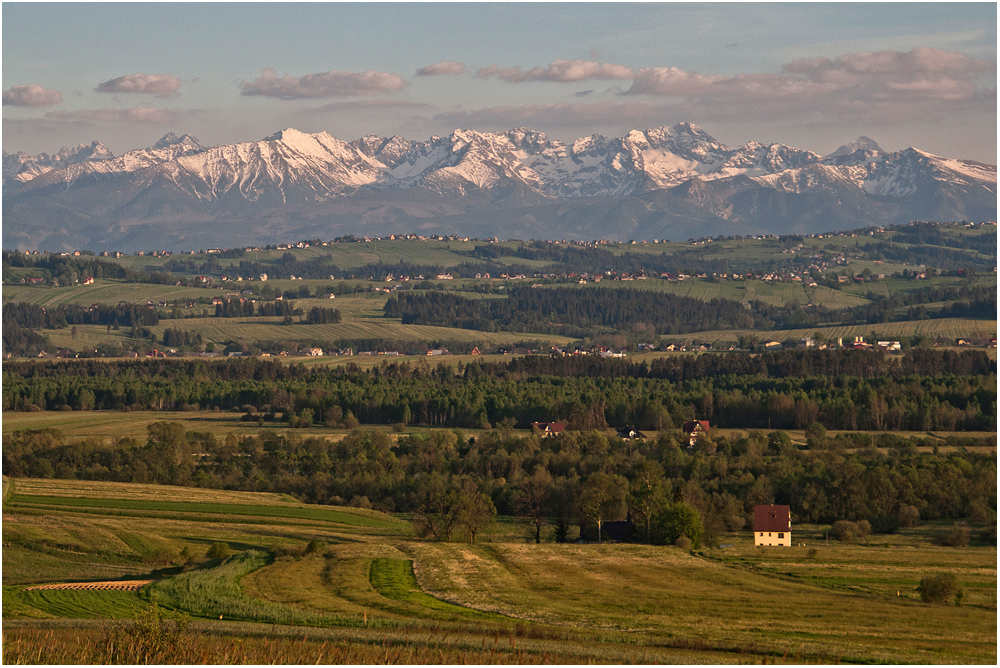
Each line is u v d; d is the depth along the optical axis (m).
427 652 160.00
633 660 160.75
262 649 157.25
